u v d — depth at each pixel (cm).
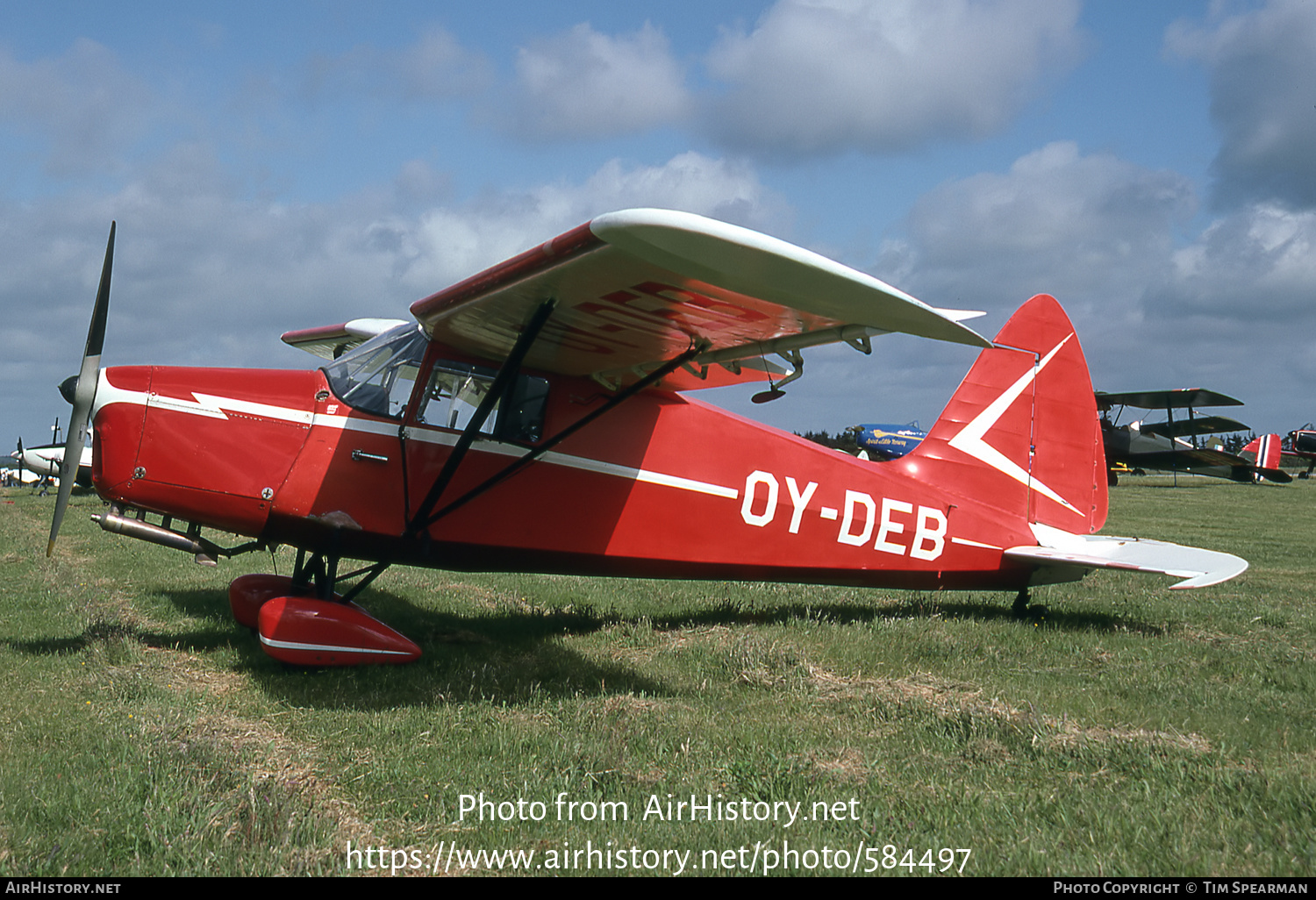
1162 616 723
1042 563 738
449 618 693
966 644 594
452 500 560
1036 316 766
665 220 350
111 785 312
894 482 707
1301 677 504
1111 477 3606
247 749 352
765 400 526
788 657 535
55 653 537
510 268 439
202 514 527
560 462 590
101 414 522
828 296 394
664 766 358
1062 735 376
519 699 457
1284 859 262
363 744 381
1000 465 745
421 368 555
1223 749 368
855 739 390
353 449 540
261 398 536
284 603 513
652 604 764
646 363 557
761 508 657
